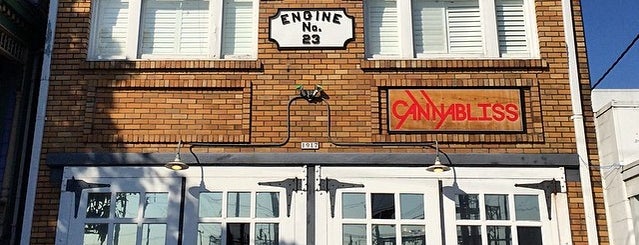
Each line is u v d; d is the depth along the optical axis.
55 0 8.89
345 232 7.96
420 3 9.16
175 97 8.52
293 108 8.41
